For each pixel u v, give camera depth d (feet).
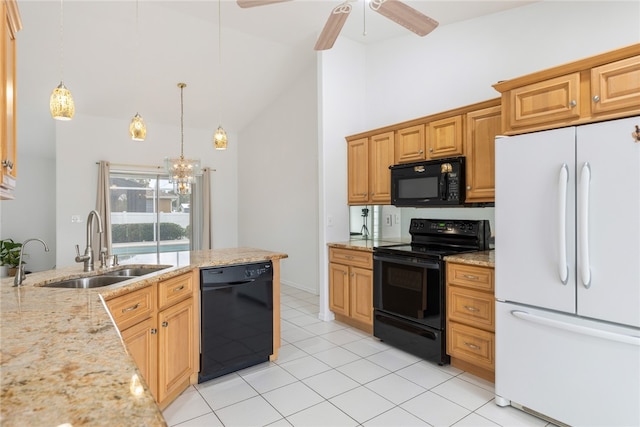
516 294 6.72
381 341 10.54
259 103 18.93
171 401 7.19
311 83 15.97
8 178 4.61
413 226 11.44
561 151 6.10
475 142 9.20
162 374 6.72
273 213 18.99
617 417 5.52
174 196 20.47
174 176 13.70
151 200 19.80
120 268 7.55
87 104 16.65
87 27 11.85
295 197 17.33
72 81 14.60
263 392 7.58
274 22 12.21
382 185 11.72
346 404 7.09
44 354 2.92
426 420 6.53
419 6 9.70
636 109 5.39
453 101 10.93
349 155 12.90
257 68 15.66
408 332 9.51
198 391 7.63
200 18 11.94
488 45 10.11
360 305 11.16
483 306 7.88
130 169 18.85
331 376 8.31
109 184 18.10
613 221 5.52
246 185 21.57
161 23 12.08
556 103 6.28
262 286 8.85
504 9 9.71
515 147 6.73
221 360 8.18
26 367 2.66
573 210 5.95
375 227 13.39
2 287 5.65
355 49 13.23
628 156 5.38
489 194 8.90
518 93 6.82
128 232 19.17
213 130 21.50
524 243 6.59
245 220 21.68
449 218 11.03
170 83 15.93
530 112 6.64
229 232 22.24
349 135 12.99
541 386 6.38
